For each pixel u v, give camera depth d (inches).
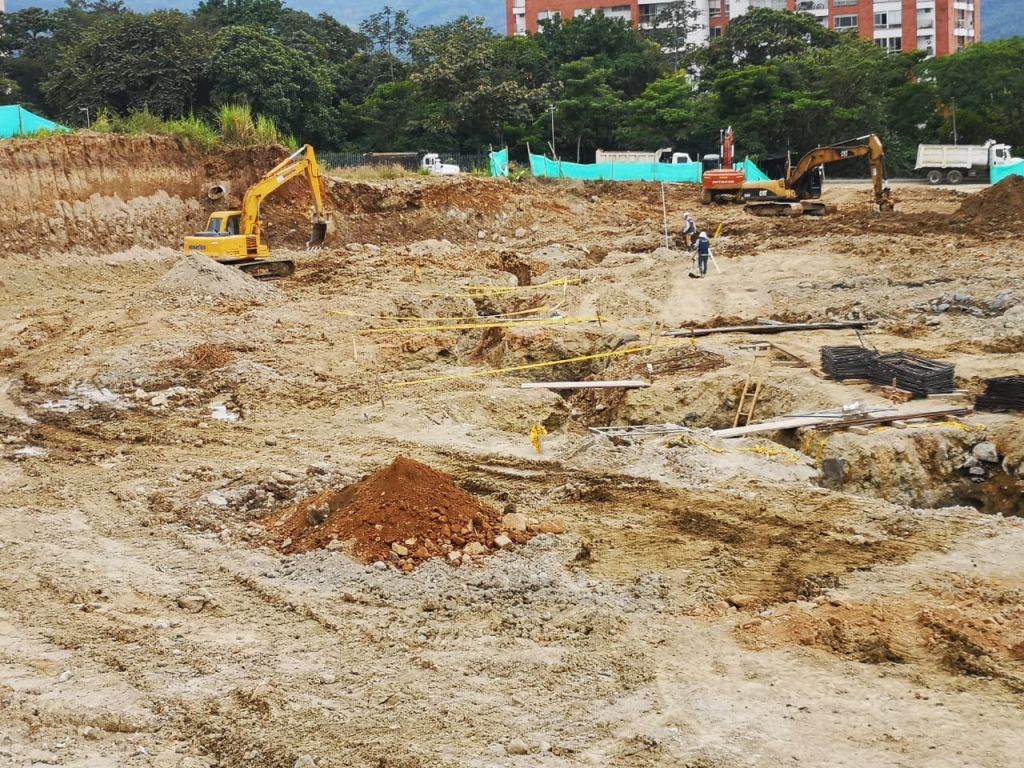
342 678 343.9
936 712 312.5
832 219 1512.1
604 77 2790.4
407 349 903.1
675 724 309.3
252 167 1556.3
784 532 471.2
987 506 570.6
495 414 725.3
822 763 286.5
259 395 773.9
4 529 499.8
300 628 385.4
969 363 741.3
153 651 366.6
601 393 761.6
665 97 2664.9
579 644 366.9
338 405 744.3
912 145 2800.2
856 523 480.4
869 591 404.2
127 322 991.0
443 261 1322.6
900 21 3789.4
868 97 2664.9
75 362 860.0
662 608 394.9
